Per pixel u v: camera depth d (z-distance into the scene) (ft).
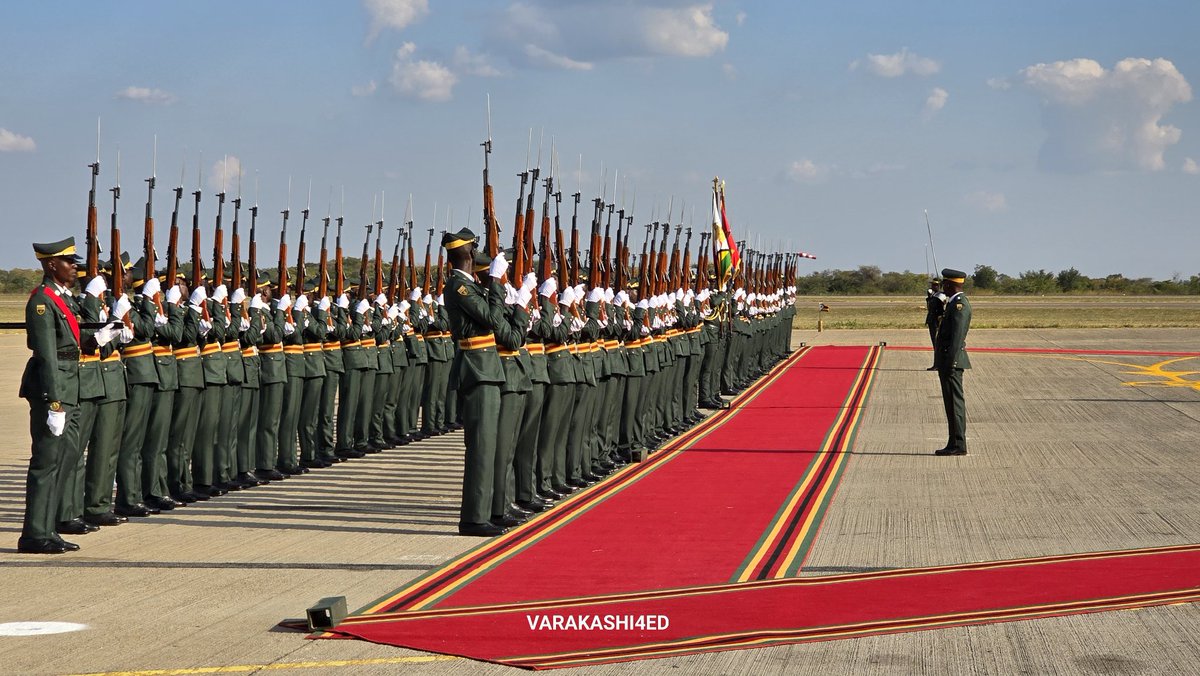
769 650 25.32
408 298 72.43
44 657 25.02
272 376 53.01
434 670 24.04
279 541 38.09
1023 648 25.35
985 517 41.09
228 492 49.57
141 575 32.94
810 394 92.02
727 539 37.47
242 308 50.72
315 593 30.66
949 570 32.71
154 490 44.70
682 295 69.36
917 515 41.57
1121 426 68.39
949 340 57.62
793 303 140.46
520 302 40.50
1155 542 36.32
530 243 44.29
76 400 37.93
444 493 49.03
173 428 46.52
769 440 64.69
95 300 40.14
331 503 46.39
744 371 99.86
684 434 67.92
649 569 33.12
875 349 145.28
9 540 38.60
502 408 40.75
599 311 52.34
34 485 36.27
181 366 46.44
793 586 30.94
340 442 61.26
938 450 58.54
